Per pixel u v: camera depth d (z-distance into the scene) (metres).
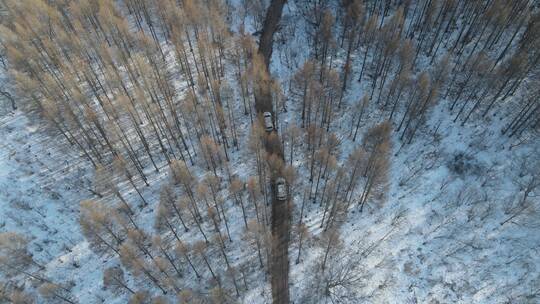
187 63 65.62
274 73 70.12
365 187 52.78
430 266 49.47
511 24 66.94
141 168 59.50
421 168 57.09
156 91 65.25
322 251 51.56
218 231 48.47
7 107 63.16
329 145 54.81
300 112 65.06
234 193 51.84
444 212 53.09
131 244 50.97
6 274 47.91
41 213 54.41
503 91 61.09
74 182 57.34
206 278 50.22
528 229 49.91
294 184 56.66
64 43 63.62
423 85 55.28
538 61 60.81
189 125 62.19
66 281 50.12
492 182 54.12
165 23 69.94
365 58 66.31
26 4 63.56
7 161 57.94
